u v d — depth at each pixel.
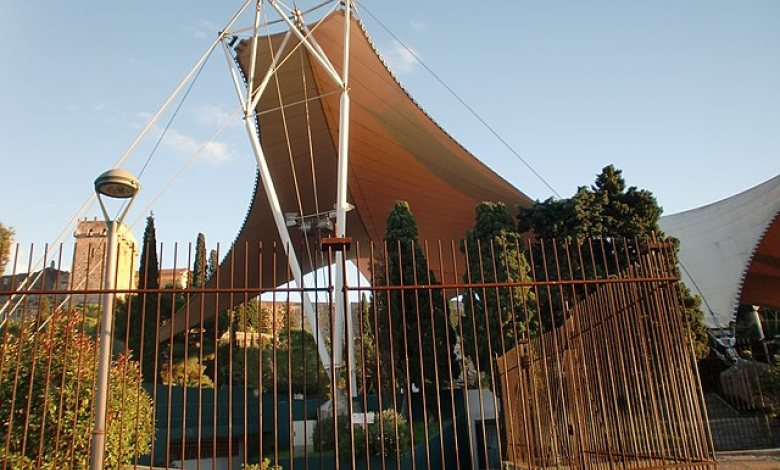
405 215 24.23
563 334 8.33
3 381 7.91
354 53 25.69
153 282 32.66
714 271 33.91
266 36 25.59
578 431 7.20
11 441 7.68
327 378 22.31
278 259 36.00
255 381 31.00
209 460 22.55
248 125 25.03
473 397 22.56
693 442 6.30
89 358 8.57
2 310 7.13
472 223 34.66
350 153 30.59
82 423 8.07
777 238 34.91
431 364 21.97
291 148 30.89
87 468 7.87
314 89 27.91
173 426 21.67
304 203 34.81
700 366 26.92
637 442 6.83
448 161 29.66
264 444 24.77
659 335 6.70
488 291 20.91
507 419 10.12
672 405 6.52
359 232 36.47
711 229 35.91
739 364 26.06
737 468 13.27
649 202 23.38
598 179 24.28
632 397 7.10
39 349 8.13
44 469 7.61
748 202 34.78
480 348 20.59
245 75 27.06
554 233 23.39
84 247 38.44
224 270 33.97
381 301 22.64
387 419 17.94
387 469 17.39
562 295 6.83
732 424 20.92
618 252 22.64
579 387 7.41
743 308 44.66
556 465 7.66
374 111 28.14
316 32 25.47
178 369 31.84
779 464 13.33
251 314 39.22
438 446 19.95
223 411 24.09
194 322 36.41
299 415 25.27
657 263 6.81
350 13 24.47
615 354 7.21
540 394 8.84
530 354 8.41
